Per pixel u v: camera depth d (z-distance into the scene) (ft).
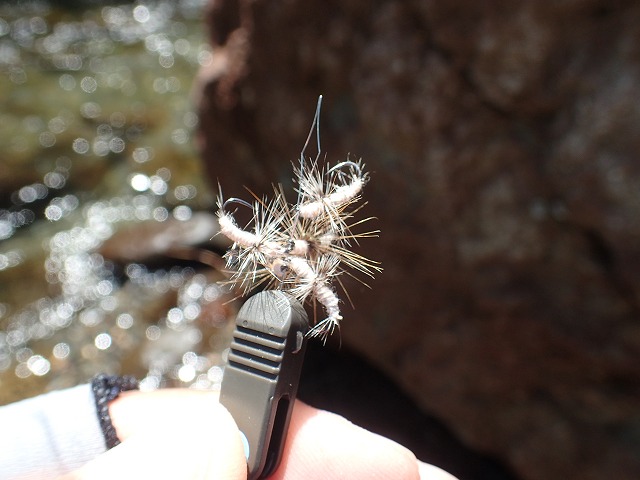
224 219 0.25
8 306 0.90
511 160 0.50
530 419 0.59
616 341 0.50
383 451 0.23
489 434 0.63
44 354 0.82
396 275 0.59
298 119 0.62
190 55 1.52
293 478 0.24
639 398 0.52
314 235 0.26
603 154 0.45
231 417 0.21
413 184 0.54
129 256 0.95
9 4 1.69
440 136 0.51
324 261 0.25
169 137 1.23
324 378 0.69
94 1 1.75
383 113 0.54
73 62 1.47
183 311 0.87
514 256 0.52
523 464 0.61
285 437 0.22
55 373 0.80
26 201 1.09
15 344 0.84
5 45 1.51
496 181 0.51
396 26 0.52
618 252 0.46
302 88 0.61
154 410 0.28
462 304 0.57
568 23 0.44
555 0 0.44
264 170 0.69
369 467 0.23
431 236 0.55
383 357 0.66
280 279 0.25
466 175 0.52
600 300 0.50
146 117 1.28
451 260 0.55
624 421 0.54
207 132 0.74
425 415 0.68
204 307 0.87
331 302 0.24
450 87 0.51
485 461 0.66
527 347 0.55
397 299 0.60
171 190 1.11
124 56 1.51
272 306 0.22
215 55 0.74
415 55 0.52
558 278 0.51
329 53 0.57
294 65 0.61
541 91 0.47
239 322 0.22
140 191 1.11
